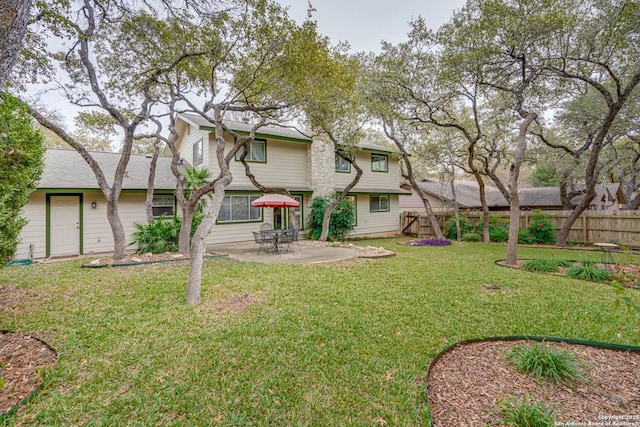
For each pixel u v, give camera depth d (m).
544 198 21.09
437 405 2.37
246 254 9.67
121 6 6.39
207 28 6.67
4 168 3.79
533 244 12.49
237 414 2.30
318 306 4.65
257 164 13.10
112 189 7.92
